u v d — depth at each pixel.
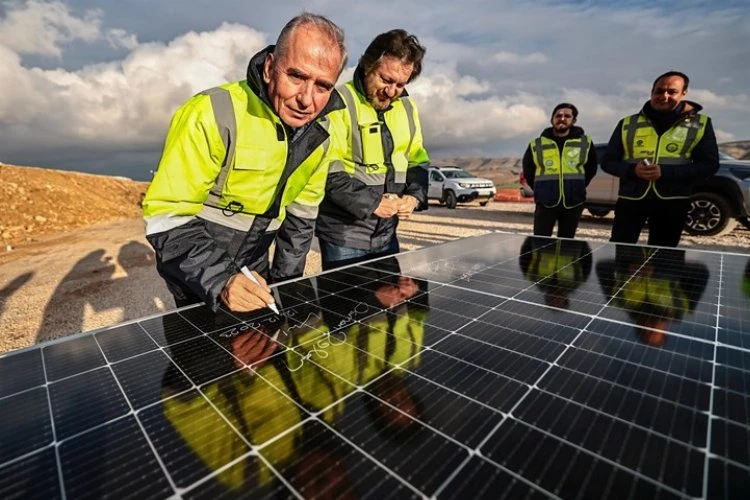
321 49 1.17
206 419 0.74
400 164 2.30
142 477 0.60
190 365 0.95
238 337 1.09
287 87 1.24
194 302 1.63
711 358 0.88
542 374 0.84
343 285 1.54
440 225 9.45
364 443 0.65
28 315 4.16
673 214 2.97
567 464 0.59
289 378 0.87
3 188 13.36
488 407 0.73
